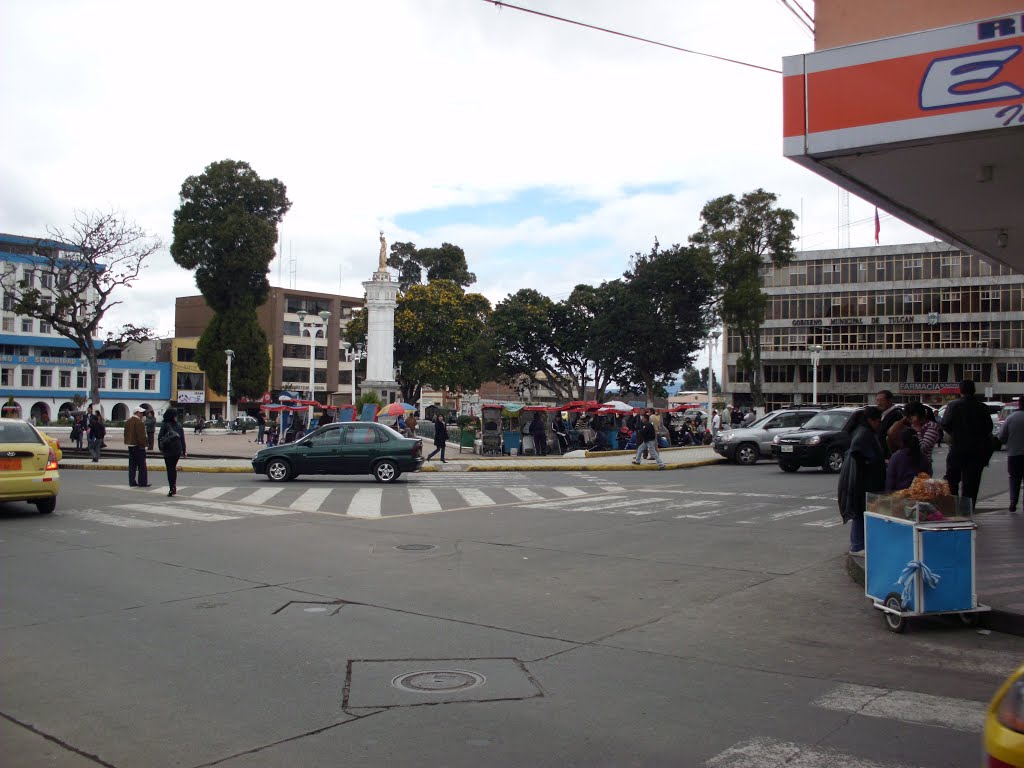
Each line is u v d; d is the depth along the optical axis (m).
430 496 17.19
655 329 51.94
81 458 28.80
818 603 8.11
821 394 71.56
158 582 8.82
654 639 6.84
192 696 5.38
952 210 10.90
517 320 61.53
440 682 5.69
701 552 10.77
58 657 6.21
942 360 67.00
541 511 14.77
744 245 45.50
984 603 7.38
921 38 7.70
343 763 4.35
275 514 14.14
